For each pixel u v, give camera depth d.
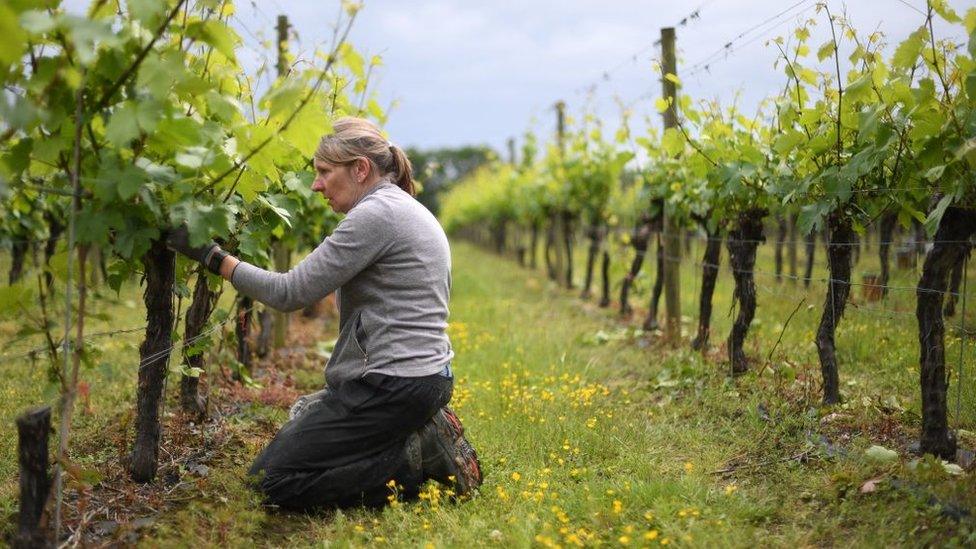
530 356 6.36
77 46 2.18
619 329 8.05
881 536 2.93
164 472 3.61
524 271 17.14
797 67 4.46
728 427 4.42
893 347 5.32
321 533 3.19
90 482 2.97
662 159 7.11
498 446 4.18
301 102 2.87
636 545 2.90
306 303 3.28
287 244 6.12
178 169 2.98
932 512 3.01
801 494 3.41
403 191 3.56
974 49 3.11
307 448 3.34
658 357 6.40
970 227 3.49
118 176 2.65
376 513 3.43
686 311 8.42
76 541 2.88
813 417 4.31
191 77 2.65
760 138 5.36
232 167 2.98
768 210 5.26
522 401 4.80
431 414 3.43
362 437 3.34
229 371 5.40
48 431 2.65
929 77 3.40
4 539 2.93
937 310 3.58
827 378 4.49
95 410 4.55
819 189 4.47
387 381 3.33
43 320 3.01
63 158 2.75
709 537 2.92
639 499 3.34
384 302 3.37
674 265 6.87
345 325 3.48
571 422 4.43
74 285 3.12
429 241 3.43
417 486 3.48
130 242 2.85
